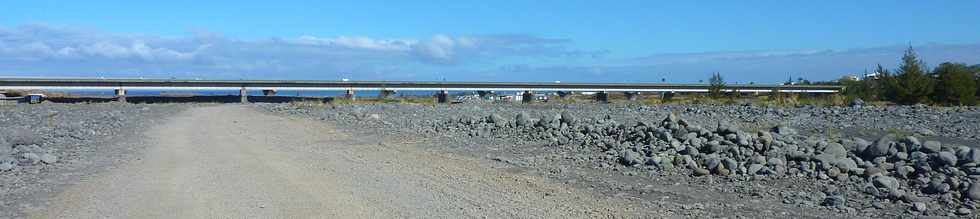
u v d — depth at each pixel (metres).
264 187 11.95
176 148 19.19
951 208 10.12
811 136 21.75
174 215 9.62
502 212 9.89
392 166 15.09
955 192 10.91
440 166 15.14
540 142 20.19
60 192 11.65
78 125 29.58
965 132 24.64
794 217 9.60
